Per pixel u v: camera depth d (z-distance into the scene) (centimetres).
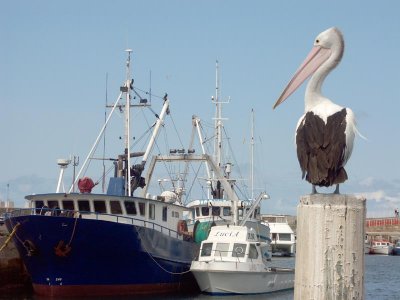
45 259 3133
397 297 4128
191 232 4266
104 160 3766
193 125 4631
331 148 841
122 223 3141
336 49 922
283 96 928
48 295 3191
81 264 3147
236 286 3506
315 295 748
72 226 3045
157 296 3466
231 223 4153
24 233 3100
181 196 4706
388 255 11431
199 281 3550
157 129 4006
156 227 3488
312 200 764
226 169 4981
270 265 4056
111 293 3259
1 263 3575
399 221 12762
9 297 3309
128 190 3609
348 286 743
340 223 748
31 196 3362
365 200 758
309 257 755
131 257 3247
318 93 923
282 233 8581
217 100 5250
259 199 4225
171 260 3519
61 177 3522
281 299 3494
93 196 3291
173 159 4041
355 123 878
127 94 3819
